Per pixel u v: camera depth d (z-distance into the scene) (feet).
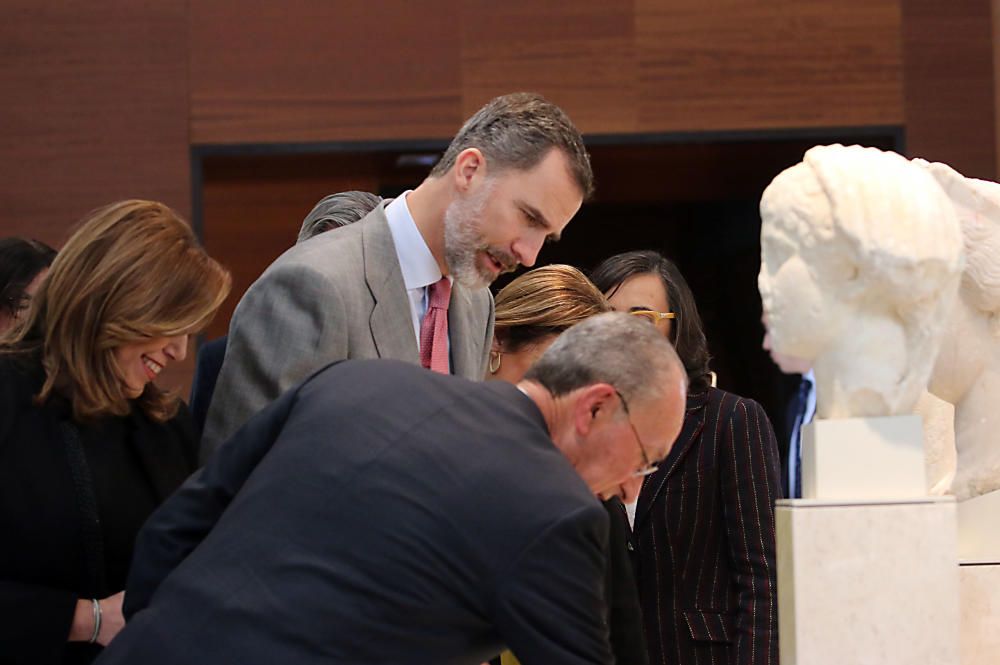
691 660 11.07
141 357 8.87
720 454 11.35
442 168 10.39
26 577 8.70
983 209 9.97
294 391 8.33
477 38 22.94
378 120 22.89
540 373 8.30
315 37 22.94
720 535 11.34
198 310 8.90
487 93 22.90
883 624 8.36
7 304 12.50
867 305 8.68
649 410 8.04
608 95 22.98
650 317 11.62
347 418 7.87
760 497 11.17
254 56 22.94
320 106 22.90
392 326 10.11
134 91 22.93
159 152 22.89
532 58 22.98
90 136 22.93
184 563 7.80
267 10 22.97
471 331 10.93
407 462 7.62
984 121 23.22
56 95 22.94
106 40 22.94
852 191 8.56
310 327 9.64
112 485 9.00
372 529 7.48
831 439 8.67
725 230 28.19
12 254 12.71
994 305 10.03
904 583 8.39
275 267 9.95
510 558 7.34
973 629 9.45
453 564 7.39
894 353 8.67
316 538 7.55
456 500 7.47
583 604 7.32
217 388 9.80
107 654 7.64
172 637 7.50
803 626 8.33
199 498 8.29
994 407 10.16
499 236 10.05
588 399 8.04
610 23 22.99
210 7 22.97
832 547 8.36
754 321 27.53
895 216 8.46
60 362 8.78
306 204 23.58
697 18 23.06
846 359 8.73
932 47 23.26
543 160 9.93
